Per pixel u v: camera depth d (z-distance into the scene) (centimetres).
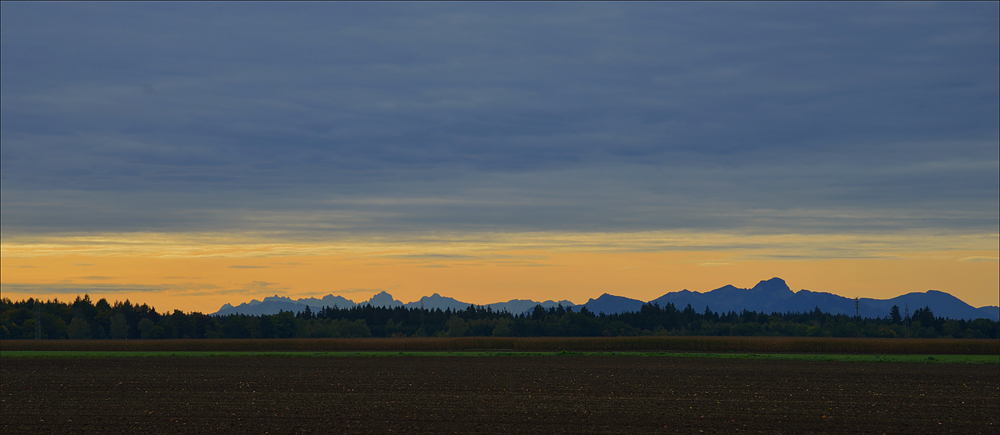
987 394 2781
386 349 6662
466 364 4278
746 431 1997
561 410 2336
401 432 1972
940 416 2250
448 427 2041
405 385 3045
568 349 6812
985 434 1975
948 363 4366
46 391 2856
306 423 2098
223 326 16200
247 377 3409
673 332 18375
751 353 5794
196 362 4472
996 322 17012
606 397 2652
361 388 2931
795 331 16850
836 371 3762
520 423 2103
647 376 3466
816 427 2059
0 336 15088
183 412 2295
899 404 2494
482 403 2484
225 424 2084
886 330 16338
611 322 17112
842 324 16738
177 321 16612
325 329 16612
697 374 3581
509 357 4997
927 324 18538
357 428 2027
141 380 3272
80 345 7094
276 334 15875
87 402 2528
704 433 1969
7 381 3250
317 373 3628
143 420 2155
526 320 17075
